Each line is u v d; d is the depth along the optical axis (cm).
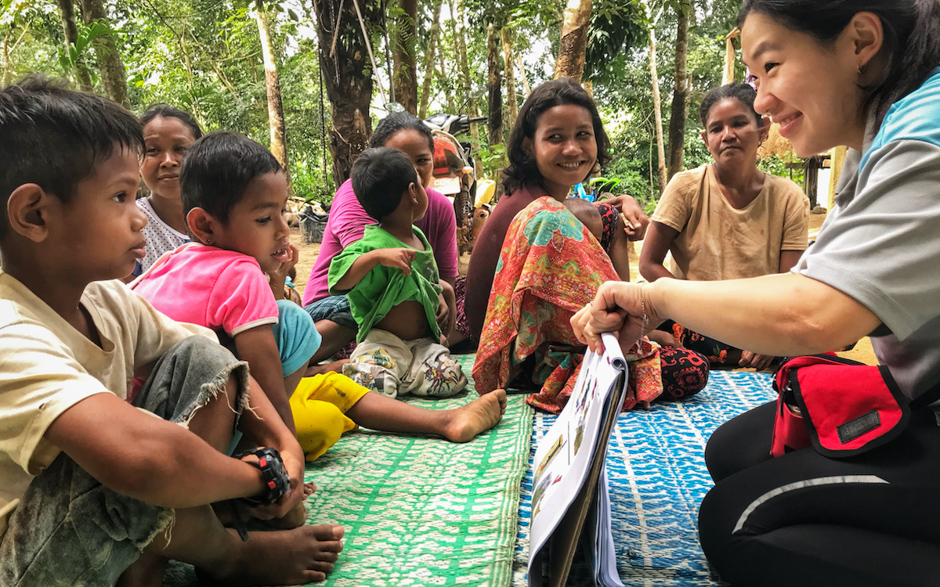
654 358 280
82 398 110
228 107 1620
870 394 142
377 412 251
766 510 144
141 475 110
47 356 115
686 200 343
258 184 192
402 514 191
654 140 1817
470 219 745
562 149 296
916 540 134
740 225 338
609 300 153
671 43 1789
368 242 297
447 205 369
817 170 1103
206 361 139
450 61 1442
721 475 188
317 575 159
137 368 152
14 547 120
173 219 288
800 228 334
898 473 135
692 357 288
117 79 636
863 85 135
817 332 123
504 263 288
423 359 303
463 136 1350
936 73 129
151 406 138
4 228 121
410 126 364
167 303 182
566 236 276
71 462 119
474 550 171
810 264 127
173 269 191
